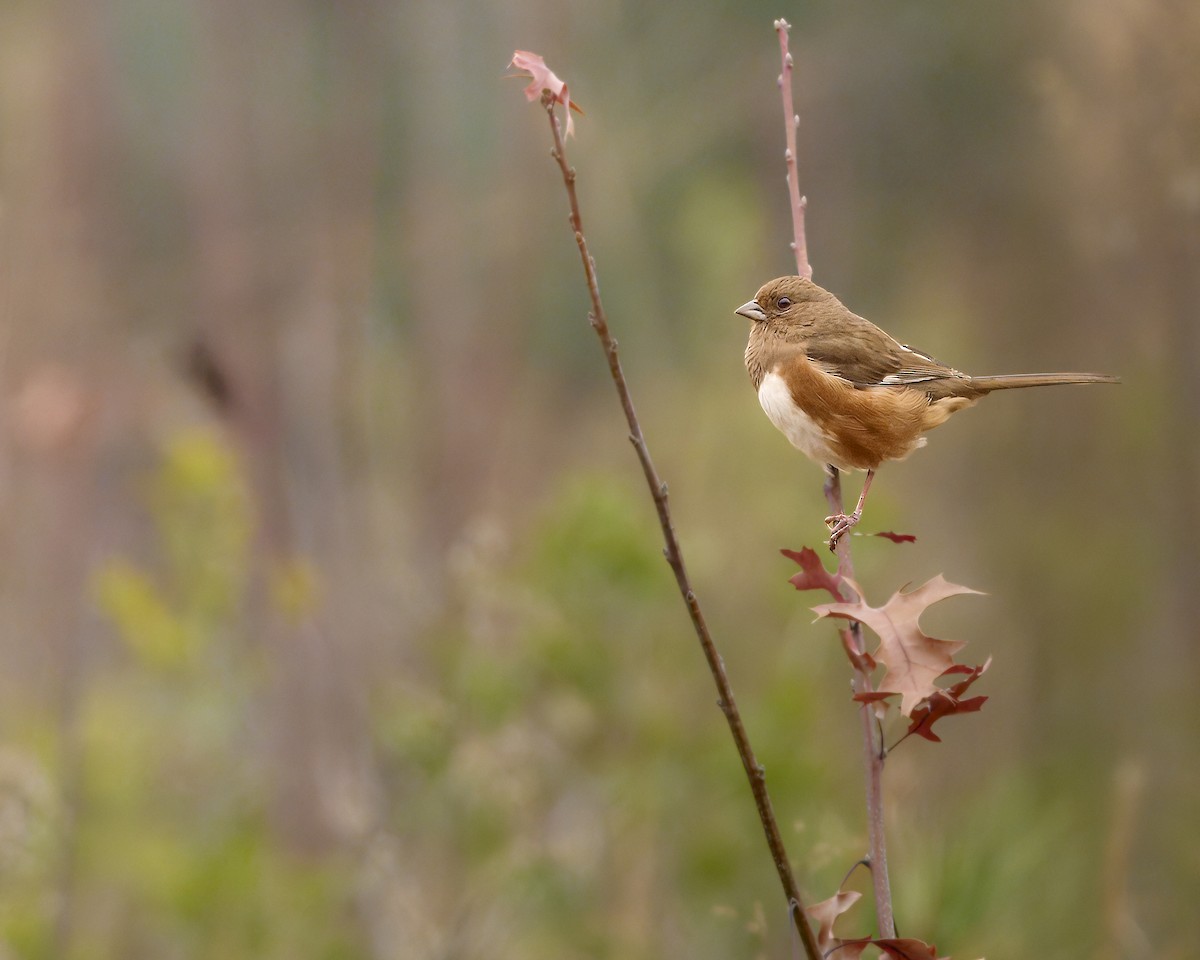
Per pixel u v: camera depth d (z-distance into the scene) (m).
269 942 9.96
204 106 19.33
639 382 20.94
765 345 7.86
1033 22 17.41
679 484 13.56
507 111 20.47
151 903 10.31
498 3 20.47
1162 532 14.55
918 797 8.49
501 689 9.67
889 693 3.94
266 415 15.23
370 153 19.45
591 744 10.02
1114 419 16.36
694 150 21.23
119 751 10.77
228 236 18.34
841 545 5.70
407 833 10.24
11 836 9.59
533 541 11.16
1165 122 12.26
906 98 20.88
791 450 12.99
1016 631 16.34
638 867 9.98
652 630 10.32
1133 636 15.13
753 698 10.30
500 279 20.47
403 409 18.09
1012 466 18.91
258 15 19.59
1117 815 7.99
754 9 21.47
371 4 19.88
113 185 19.09
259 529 13.38
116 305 16.88
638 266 20.98
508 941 9.95
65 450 12.80
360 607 13.40
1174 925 10.23
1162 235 12.98
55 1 19.33
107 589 9.98
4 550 13.14
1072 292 17.36
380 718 10.94
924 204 21.06
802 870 8.44
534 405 21.19
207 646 10.39
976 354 19.66
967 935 7.50
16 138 19.00
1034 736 13.93
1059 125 13.24
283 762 12.28
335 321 17.22
